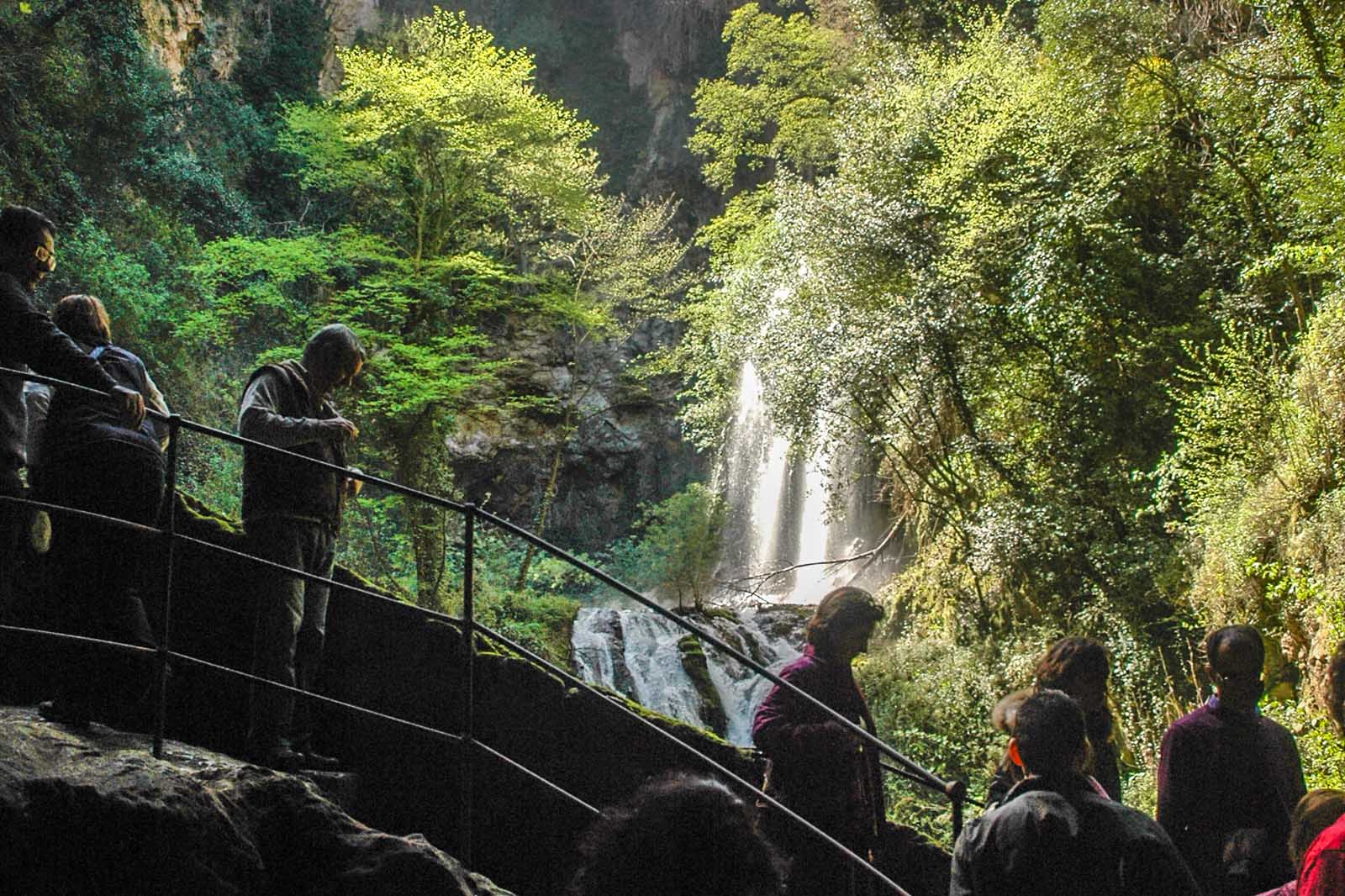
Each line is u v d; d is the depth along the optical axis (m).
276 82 27.05
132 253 18.56
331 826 4.04
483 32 21.39
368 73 20.09
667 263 25.20
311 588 5.05
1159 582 12.48
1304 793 4.03
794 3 33.28
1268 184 12.90
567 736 5.63
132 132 20.11
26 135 17.47
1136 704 12.23
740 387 26.95
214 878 3.73
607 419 32.84
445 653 5.60
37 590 5.22
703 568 23.42
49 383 4.05
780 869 1.88
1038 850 3.00
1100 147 14.31
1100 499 14.08
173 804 3.70
